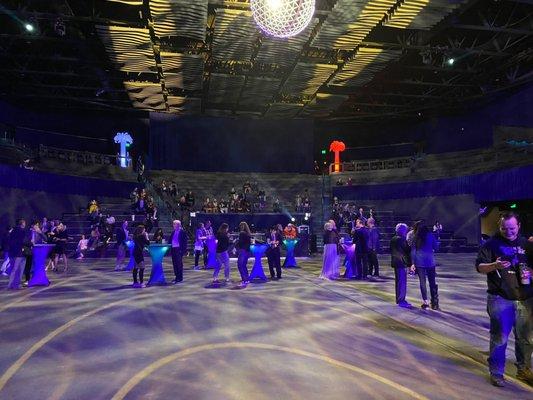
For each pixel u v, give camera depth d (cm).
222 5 1549
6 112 2800
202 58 2053
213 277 1245
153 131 3312
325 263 1260
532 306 446
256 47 1956
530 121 2452
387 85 2747
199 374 463
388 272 1449
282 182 3391
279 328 665
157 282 1140
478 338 617
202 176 3322
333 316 752
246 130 3450
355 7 1558
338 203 2884
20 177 2231
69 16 1688
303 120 3491
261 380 446
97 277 1291
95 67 2356
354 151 3747
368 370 482
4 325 682
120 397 402
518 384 444
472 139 2989
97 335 621
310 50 2053
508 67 2359
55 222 1803
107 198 2812
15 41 2125
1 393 412
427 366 498
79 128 3231
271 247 1258
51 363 500
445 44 2162
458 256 2308
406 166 3322
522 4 1731
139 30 1755
